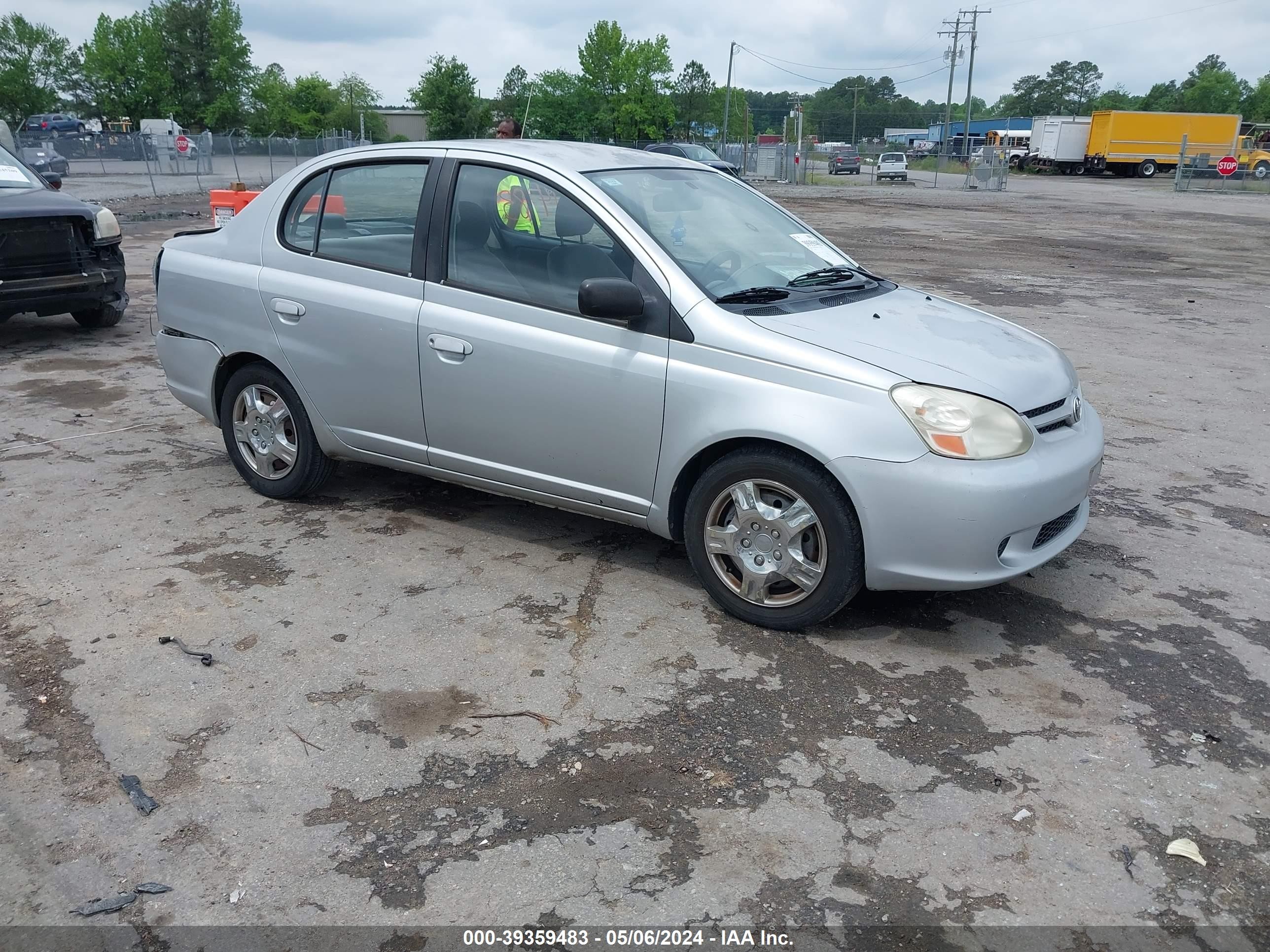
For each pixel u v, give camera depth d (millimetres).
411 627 3977
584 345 4078
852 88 181375
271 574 4426
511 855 2754
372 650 3795
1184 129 51469
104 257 9023
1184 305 12109
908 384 3623
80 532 4855
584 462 4207
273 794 2998
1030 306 11867
